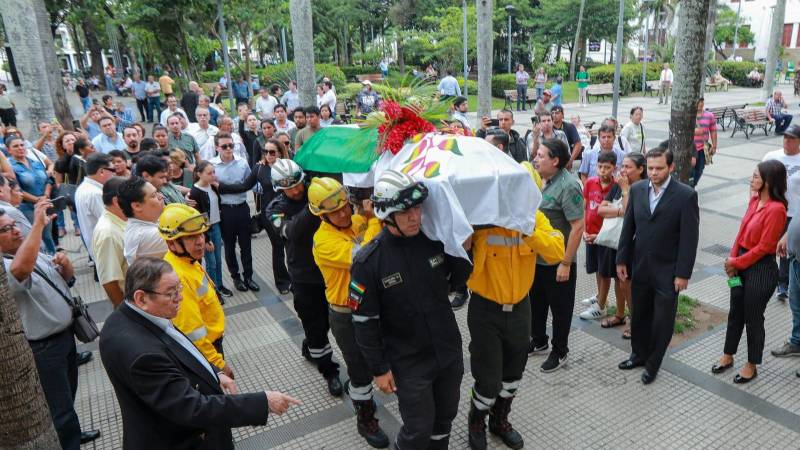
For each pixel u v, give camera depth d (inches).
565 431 159.6
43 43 536.1
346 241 147.2
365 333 124.2
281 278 263.3
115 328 97.0
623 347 204.5
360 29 1809.8
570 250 173.5
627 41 1541.6
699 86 215.5
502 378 147.2
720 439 154.3
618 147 323.6
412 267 120.9
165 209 132.5
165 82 824.3
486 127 354.6
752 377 180.4
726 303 237.6
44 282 135.4
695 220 167.2
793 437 154.6
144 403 96.6
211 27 855.1
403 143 134.3
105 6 1052.5
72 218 364.5
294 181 174.9
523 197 122.6
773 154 255.9
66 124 563.2
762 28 1927.9
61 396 138.6
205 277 140.5
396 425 165.3
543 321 197.2
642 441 154.6
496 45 1664.6
